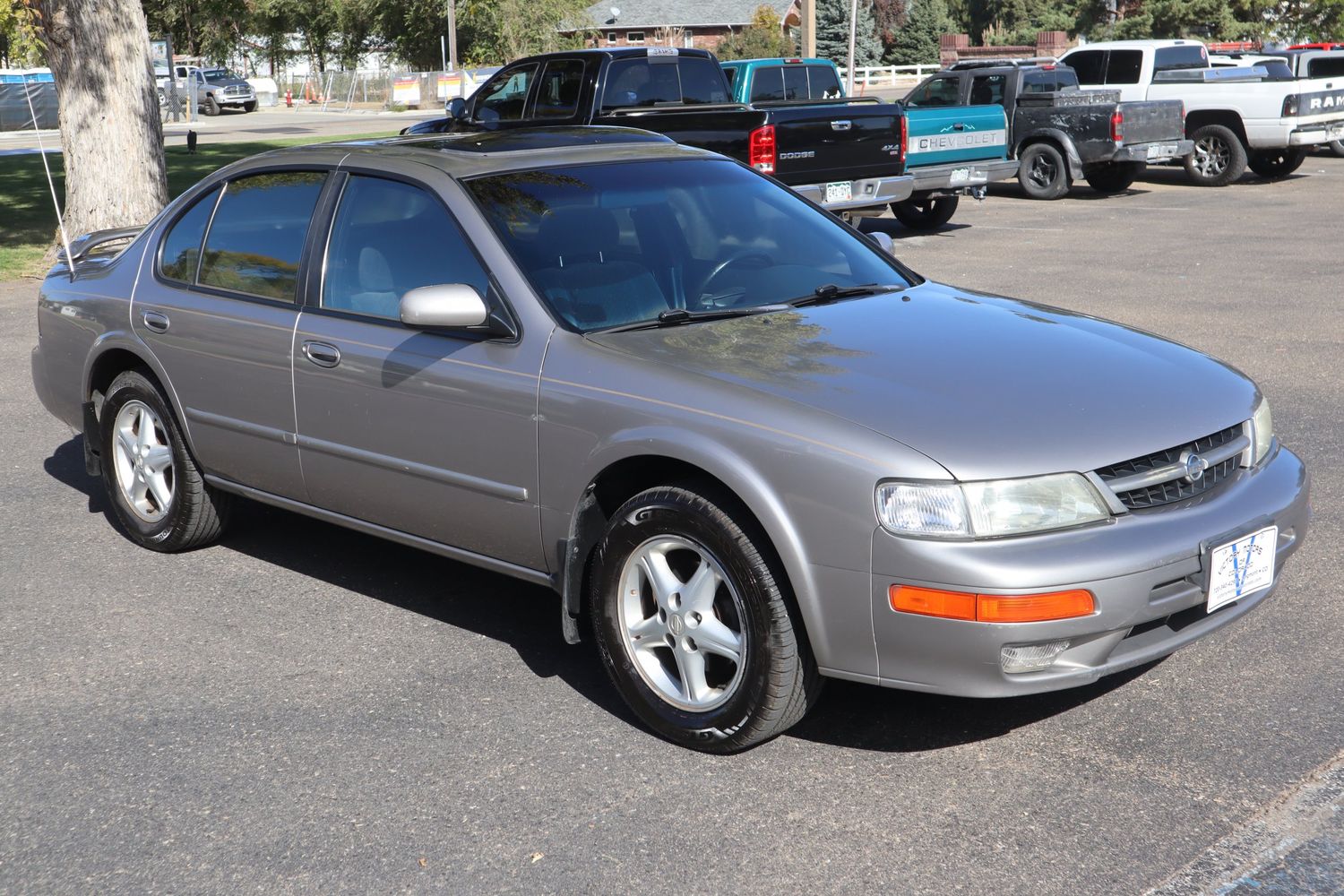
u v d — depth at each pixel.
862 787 3.54
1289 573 4.95
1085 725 3.84
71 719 4.07
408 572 5.34
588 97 13.38
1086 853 3.18
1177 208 17.45
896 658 3.40
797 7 68.00
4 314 11.45
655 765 3.71
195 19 60.72
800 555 3.45
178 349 5.20
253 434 4.98
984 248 14.25
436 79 55.03
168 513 5.50
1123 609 3.33
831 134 13.10
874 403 3.54
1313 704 3.90
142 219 13.73
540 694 4.18
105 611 4.96
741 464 3.52
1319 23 51.00
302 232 4.85
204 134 37.44
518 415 4.05
